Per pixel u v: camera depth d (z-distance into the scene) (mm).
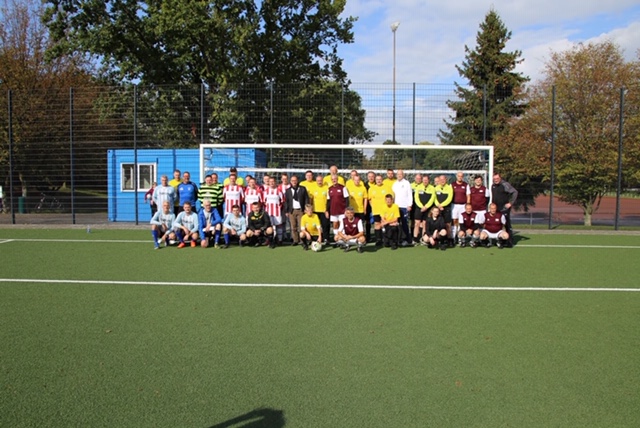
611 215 21969
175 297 6570
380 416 3328
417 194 11758
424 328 5238
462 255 10391
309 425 3207
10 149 16156
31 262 9227
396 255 10367
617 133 16281
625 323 5453
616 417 3334
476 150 15023
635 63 17703
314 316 5680
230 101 15734
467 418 3305
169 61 23672
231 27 22625
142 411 3393
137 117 16281
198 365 4195
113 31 23188
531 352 4523
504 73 25688
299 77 25500
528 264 9258
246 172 15797
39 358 4355
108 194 17359
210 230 11398
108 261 9367
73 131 16828
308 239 11148
